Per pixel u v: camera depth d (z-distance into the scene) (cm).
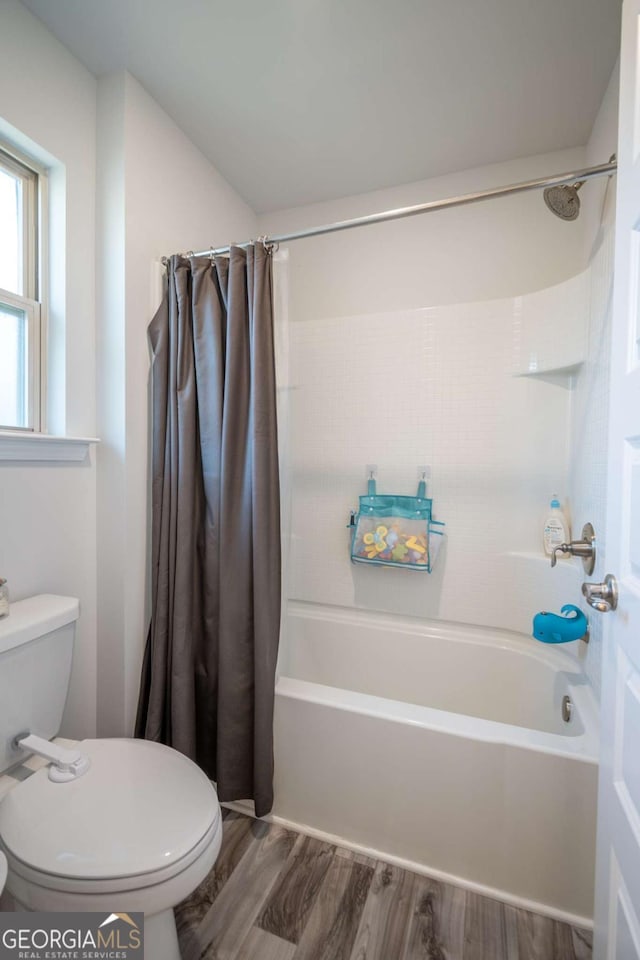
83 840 79
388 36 122
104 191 136
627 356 71
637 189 67
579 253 168
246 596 129
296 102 146
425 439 187
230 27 119
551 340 160
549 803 105
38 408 127
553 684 145
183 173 160
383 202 196
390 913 106
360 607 197
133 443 138
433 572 185
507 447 175
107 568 138
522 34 121
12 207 122
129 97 135
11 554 115
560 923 103
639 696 63
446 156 174
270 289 131
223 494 129
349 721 122
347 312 204
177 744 130
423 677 180
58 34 122
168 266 140
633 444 68
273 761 129
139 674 141
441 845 114
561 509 166
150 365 144
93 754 102
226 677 128
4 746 97
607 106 138
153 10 115
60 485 128
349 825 124
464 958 96
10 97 112
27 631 101
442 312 182
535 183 110
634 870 61
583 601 138
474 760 110
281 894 110
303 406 206
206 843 82
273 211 213
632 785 64
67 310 128
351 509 199
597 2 112
